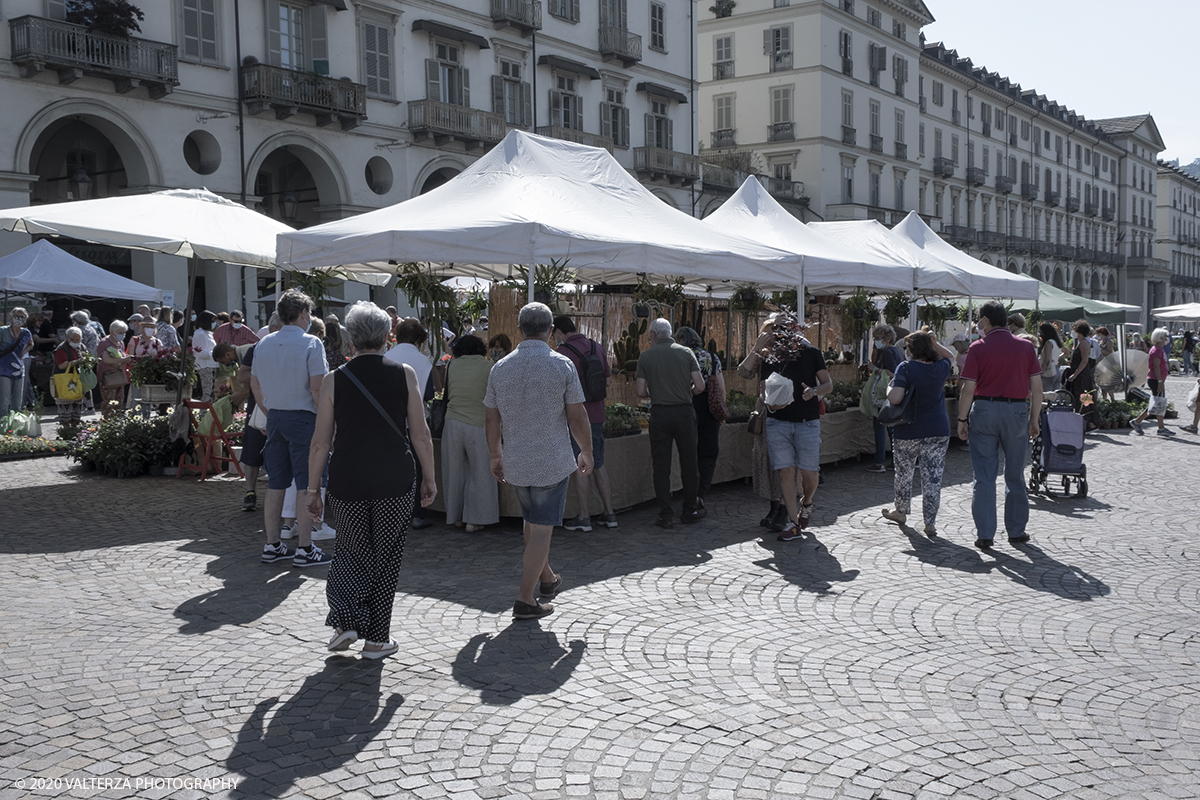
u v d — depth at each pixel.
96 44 19.33
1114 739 3.79
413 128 26.38
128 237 9.12
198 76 21.59
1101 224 78.38
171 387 11.27
